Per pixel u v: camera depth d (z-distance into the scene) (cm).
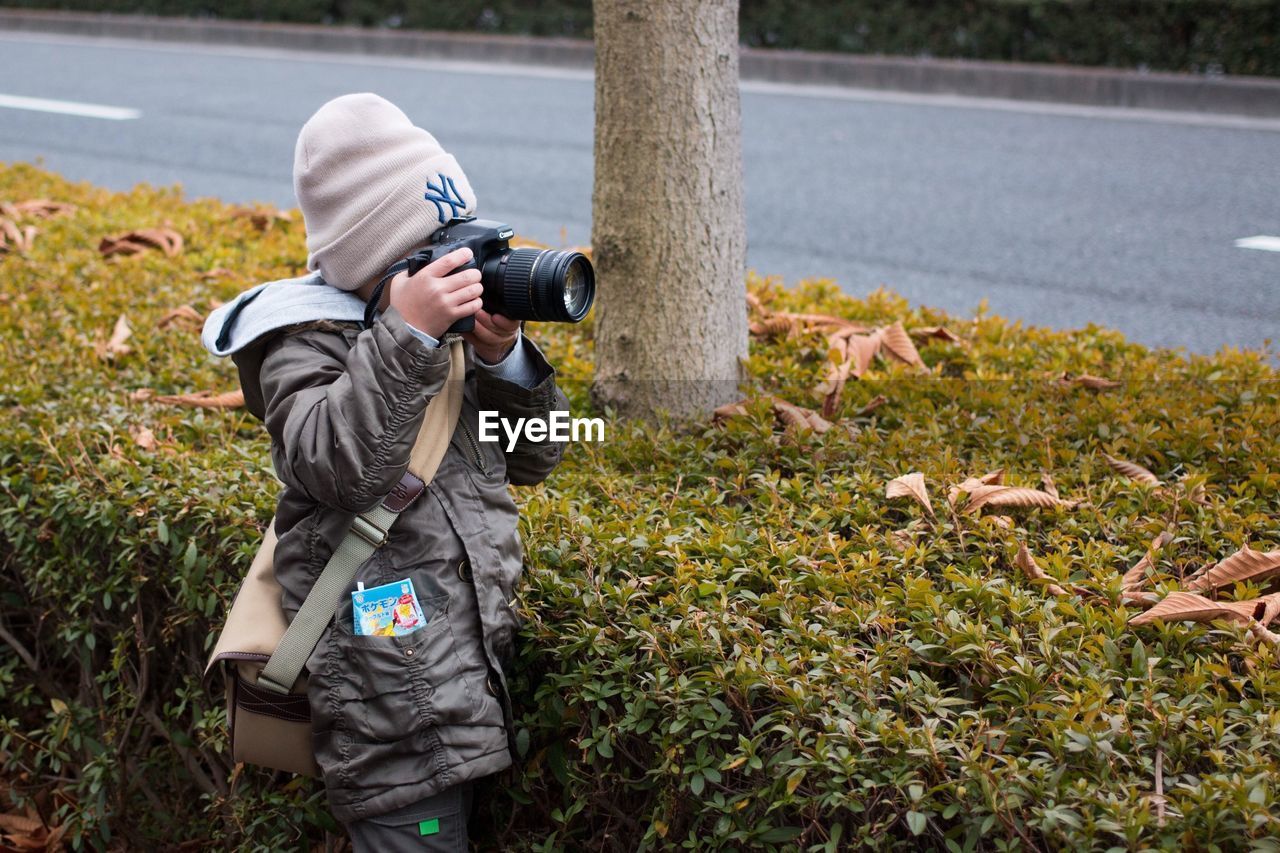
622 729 209
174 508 271
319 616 199
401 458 193
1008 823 174
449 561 205
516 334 216
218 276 466
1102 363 385
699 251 336
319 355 205
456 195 209
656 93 328
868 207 811
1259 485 284
